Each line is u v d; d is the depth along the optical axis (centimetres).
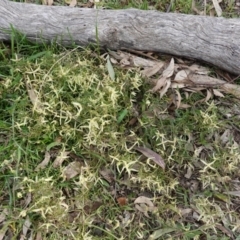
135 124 123
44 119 119
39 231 113
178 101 126
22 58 125
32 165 118
